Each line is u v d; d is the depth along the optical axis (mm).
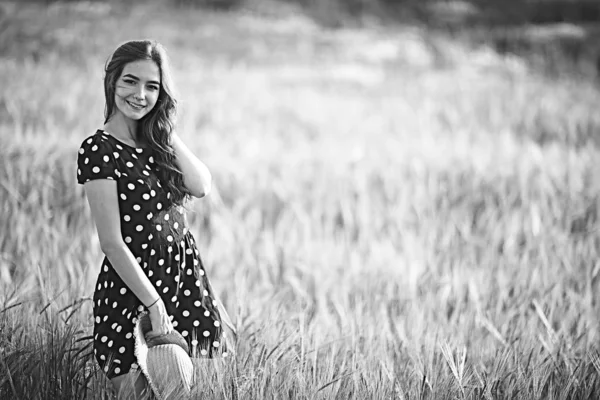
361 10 38781
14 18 29453
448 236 10453
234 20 34531
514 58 32219
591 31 35938
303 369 6066
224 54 29078
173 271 5535
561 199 12344
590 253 9398
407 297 8164
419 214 11852
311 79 26391
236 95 22969
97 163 5227
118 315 5395
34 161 12281
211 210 11375
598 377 6219
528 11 39219
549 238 10281
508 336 7066
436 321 7516
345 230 11297
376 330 7098
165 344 5336
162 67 5441
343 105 22641
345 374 5973
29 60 24719
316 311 7879
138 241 5371
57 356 5844
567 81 28547
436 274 8797
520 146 17531
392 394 5863
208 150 16234
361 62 29750
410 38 34250
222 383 5543
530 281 8492
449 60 31031
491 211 11703
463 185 13461
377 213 12148
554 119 21031
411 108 22703
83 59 25609
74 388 5664
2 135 14695
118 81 5371
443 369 6215
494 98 24078
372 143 18219
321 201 12750
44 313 6660
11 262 8297
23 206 10078
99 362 5457
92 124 17141
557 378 6230
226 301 7590
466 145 17703
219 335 5773
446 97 24453
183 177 5617
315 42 32312
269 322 6883
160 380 5285
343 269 9383
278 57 29500
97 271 8164
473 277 8711
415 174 14492
